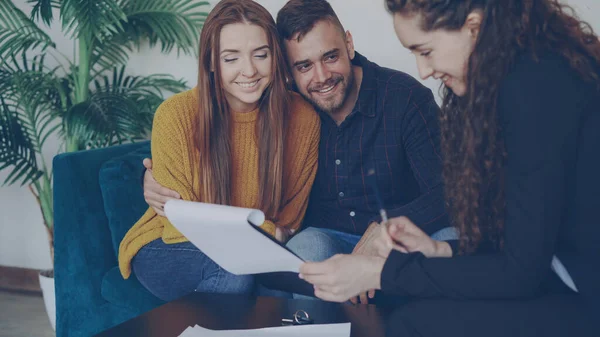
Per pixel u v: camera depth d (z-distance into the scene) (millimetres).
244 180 1891
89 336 2066
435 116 1833
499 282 1094
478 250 1236
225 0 1786
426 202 1753
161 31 2754
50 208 2809
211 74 1821
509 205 1088
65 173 2059
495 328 1106
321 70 1800
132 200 2117
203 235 1272
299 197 1936
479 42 1104
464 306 1133
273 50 1791
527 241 1061
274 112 1833
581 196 1079
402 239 1244
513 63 1083
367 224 1929
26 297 3066
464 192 1222
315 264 1217
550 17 1106
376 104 1864
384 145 1870
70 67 2904
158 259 1813
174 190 1806
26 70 2740
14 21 3020
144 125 2707
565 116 1034
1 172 3166
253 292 1751
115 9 2494
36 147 3072
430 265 1145
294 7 1804
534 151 1046
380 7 2510
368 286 1205
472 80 1123
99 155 2178
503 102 1090
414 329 1171
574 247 1121
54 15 2986
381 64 2551
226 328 1302
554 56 1064
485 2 1091
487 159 1166
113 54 2922
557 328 1085
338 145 1914
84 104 2553
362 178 1908
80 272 2061
